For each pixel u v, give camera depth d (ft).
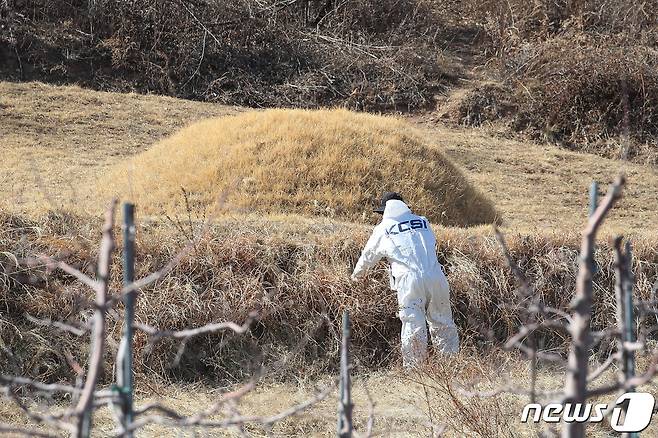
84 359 91.45
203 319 97.30
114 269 97.19
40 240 101.19
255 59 301.84
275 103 289.33
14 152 186.70
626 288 38.27
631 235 120.67
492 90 290.76
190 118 236.02
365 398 81.41
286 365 94.63
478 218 154.61
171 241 104.37
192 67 291.17
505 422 68.08
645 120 266.36
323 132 156.04
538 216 181.78
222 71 294.87
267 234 109.81
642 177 228.84
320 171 145.28
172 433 70.64
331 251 106.83
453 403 71.56
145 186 144.36
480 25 341.62
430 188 150.82
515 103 285.02
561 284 107.55
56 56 278.67
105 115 226.99
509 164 228.63
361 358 99.25
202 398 85.46
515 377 83.46
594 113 270.46
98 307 31.27
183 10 301.43
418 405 77.46
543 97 281.74
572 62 280.51
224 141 154.20
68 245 100.42
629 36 295.07
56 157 185.88
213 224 111.55
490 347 96.32
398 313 99.66
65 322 94.02
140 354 92.22
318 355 98.37
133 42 289.74
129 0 295.89
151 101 248.52
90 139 207.51
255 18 309.22
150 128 222.28
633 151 257.96
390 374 89.92
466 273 106.63
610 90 271.90
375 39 324.19
